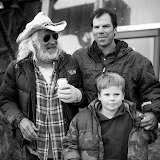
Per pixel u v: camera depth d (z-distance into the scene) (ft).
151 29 13.12
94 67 7.20
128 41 13.53
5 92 7.20
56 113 6.84
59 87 6.50
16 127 6.88
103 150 6.05
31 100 6.79
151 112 6.42
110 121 6.28
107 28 7.03
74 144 6.35
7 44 15.44
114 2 14.08
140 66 6.88
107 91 6.17
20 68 6.93
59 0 15.11
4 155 11.03
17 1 15.25
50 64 7.08
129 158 6.00
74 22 14.69
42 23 6.74
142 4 13.62
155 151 10.64
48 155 6.88
